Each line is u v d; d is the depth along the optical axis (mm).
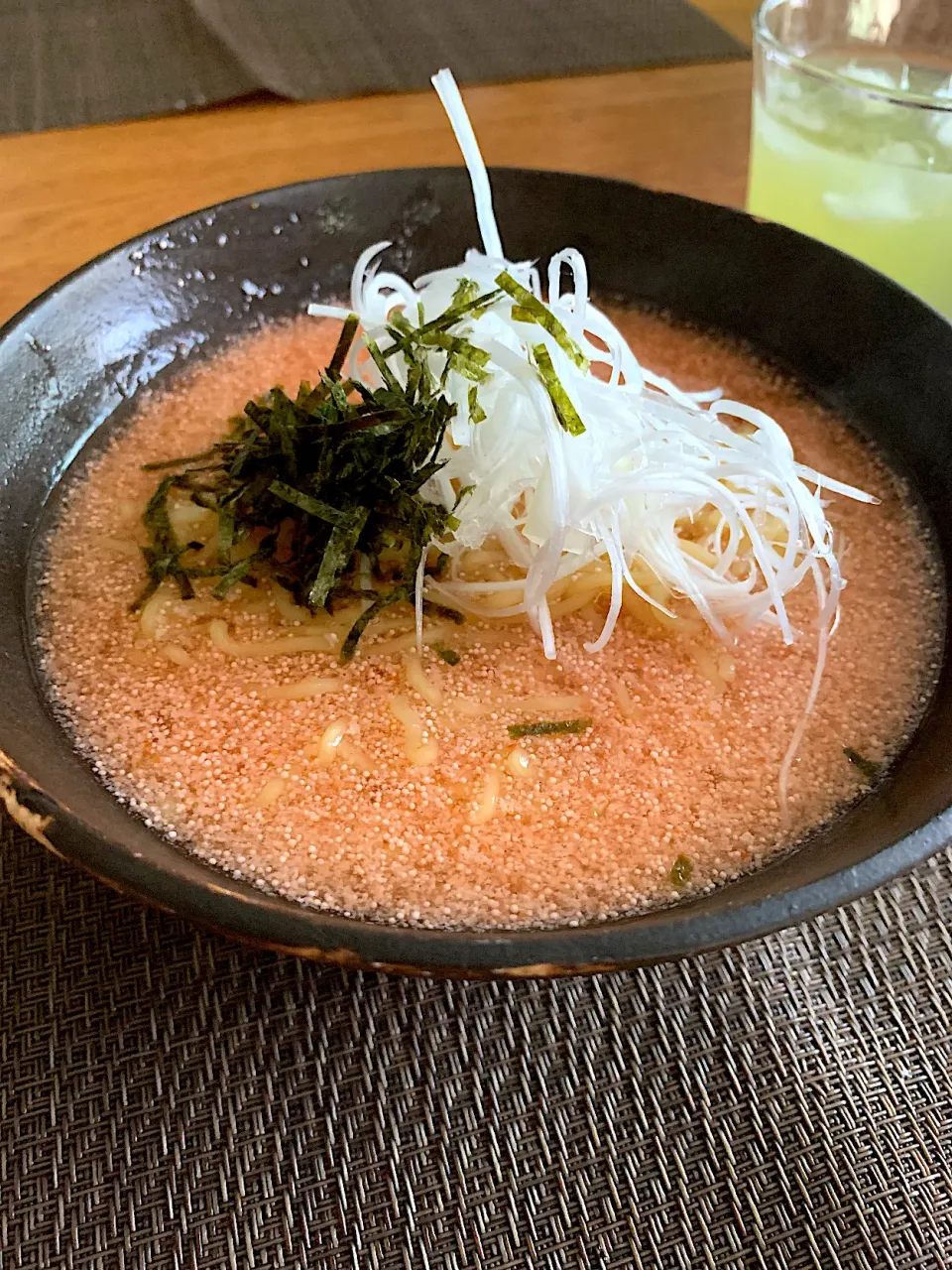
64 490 215
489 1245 142
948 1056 161
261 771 172
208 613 196
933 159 264
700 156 338
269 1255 140
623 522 197
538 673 188
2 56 386
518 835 163
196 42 393
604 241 250
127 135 350
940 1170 149
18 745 146
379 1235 142
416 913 153
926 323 208
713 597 195
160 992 166
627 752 175
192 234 235
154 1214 144
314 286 255
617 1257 141
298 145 344
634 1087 158
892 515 210
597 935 122
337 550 187
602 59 388
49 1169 148
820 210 280
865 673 186
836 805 166
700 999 167
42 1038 160
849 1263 141
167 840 161
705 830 164
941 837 133
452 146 342
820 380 233
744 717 180
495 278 210
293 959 170
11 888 178
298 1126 152
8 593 188
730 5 433
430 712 181
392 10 415
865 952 174
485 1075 158
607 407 203
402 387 210
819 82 267
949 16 300
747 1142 152
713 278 244
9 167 333
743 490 205
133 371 233
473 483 204
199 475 218
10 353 203
